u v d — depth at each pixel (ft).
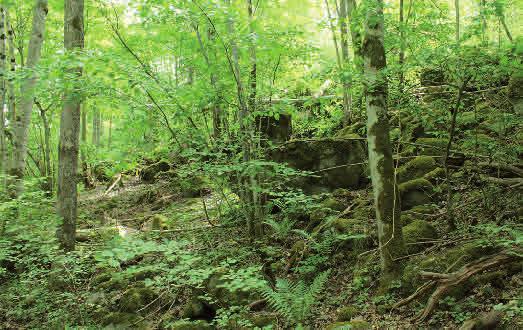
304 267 20.94
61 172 26.18
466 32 15.64
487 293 15.06
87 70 18.98
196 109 23.85
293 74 27.55
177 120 22.63
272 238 25.59
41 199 27.25
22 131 29.45
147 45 25.26
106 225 34.91
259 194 25.13
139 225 35.27
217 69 22.93
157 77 22.40
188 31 23.09
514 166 21.18
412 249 19.13
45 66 18.80
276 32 22.16
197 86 22.00
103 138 77.25
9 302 23.17
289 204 27.48
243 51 21.97
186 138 23.50
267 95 25.40
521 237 13.65
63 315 21.03
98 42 36.60
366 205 24.88
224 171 23.45
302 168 29.27
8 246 23.34
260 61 24.85
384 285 18.07
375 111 18.02
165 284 21.94
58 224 24.95
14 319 22.40
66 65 17.79
